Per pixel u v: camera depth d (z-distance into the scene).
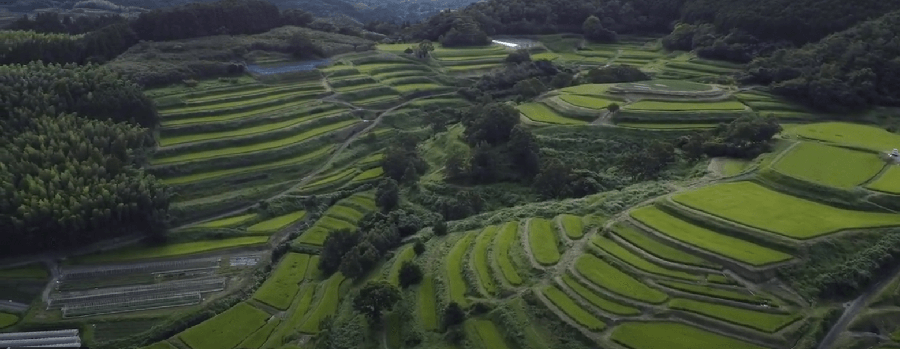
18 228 99.81
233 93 156.00
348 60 185.12
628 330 65.06
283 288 95.06
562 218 89.50
